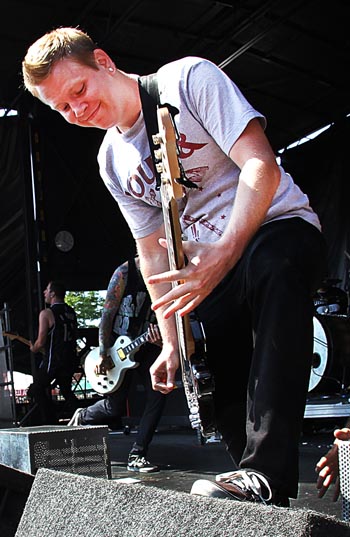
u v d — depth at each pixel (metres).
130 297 4.41
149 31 8.05
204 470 3.96
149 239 1.98
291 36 8.21
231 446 1.80
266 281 1.42
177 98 1.62
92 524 0.99
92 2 7.39
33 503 1.12
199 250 1.32
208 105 1.58
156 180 1.72
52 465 2.80
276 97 9.50
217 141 1.58
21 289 9.85
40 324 7.28
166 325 1.90
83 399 9.35
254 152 1.48
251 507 0.80
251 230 1.38
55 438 2.83
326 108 9.73
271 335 1.36
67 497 1.05
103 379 4.45
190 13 7.77
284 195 1.60
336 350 5.84
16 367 9.77
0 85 8.73
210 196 1.73
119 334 4.43
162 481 3.62
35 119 8.98
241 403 1.75
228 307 1.69
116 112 1.66
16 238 9.43
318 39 8.25
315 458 4.20
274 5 7.56
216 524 0.83
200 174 1.70
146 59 8.68
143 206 1.96
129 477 3.84
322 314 6.15
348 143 9.41
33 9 7.45
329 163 9.59
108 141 1.86
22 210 8.95
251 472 1.28
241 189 1.43
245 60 8.66
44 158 9.05
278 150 10.47
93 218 9.27
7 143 9.13
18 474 1.41
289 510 0.78
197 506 0.86
